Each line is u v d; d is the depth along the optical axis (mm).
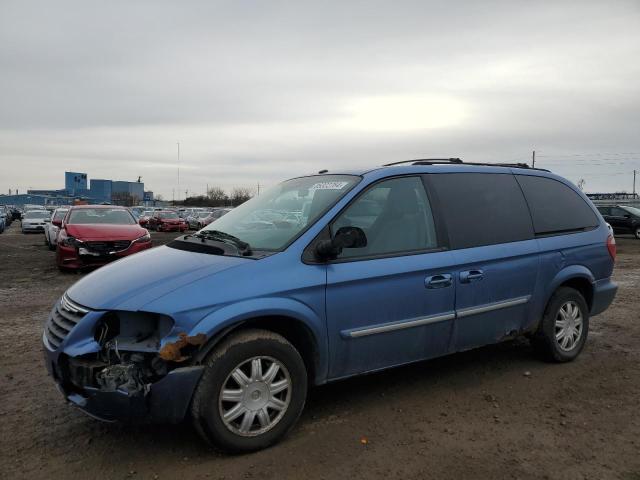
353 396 4207
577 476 3037
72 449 3363
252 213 4328
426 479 3000
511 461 3201
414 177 4230
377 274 3695
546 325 4812
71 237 11195
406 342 3895
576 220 5184
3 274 11367
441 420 3766
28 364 5047
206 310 3119
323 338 3516
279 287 3336
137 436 3531
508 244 4488
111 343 3121
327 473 3059
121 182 125000
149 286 3213
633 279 10594
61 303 3529
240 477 3016
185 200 121875
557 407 4000
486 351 5383
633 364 5027
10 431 3621
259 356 3275
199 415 3117
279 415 3365
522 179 4926
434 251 4051
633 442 3447
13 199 126812
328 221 3693
